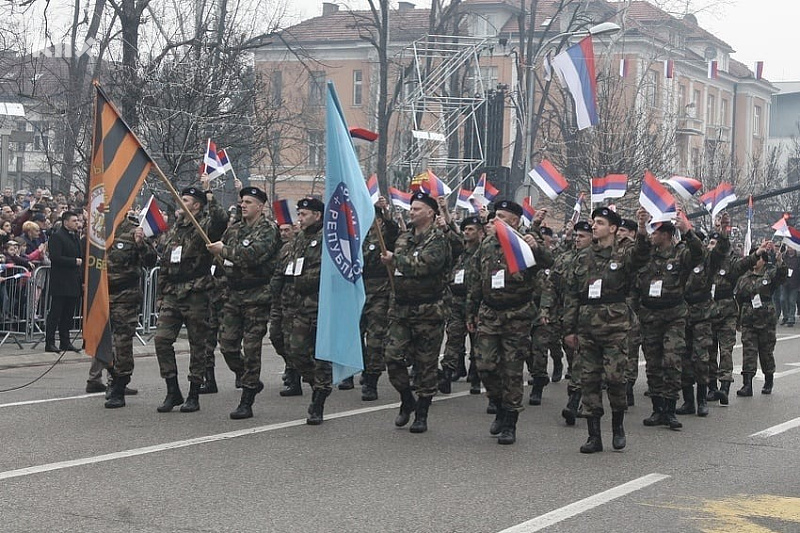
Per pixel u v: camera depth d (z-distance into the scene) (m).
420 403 11.55
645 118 45.84
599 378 10.78
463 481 9.12
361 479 9.07
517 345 11.05
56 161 29.95
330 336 10.83
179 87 24.42
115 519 7.58
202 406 12.89
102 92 11.89
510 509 8.16
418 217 11.37
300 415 12.45
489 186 18.08
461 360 16.52
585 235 12.05
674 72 60.06
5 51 33.56
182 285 12.27
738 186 52.75
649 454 10.66
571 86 16.89
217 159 13.12
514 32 56.16
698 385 13.52
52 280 17.56
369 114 54.88
